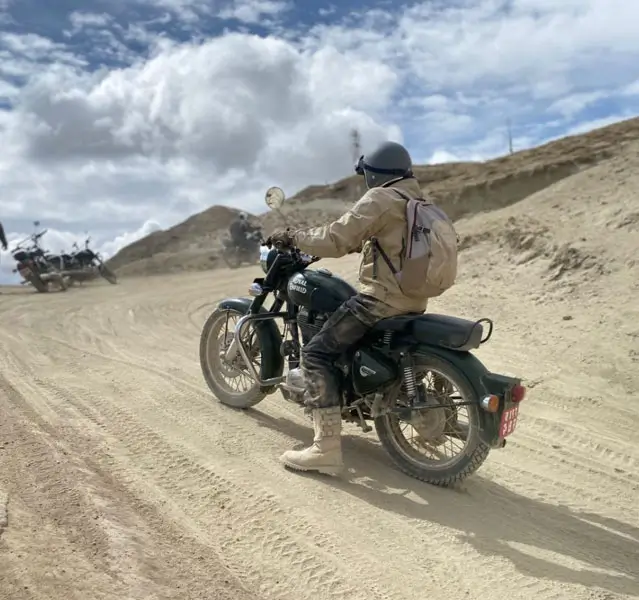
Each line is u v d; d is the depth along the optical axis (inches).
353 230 166.9
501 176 1117.7
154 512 153.4
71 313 453.1
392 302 172.2
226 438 202.1
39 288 663.1
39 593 116.1
